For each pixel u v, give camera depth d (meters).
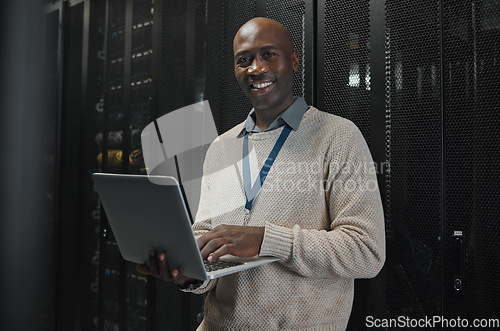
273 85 1.21
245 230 1.03
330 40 1.79
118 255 2.69
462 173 1.46
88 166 3.01
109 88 2.89
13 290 3.28
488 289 1.39
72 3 3.21
